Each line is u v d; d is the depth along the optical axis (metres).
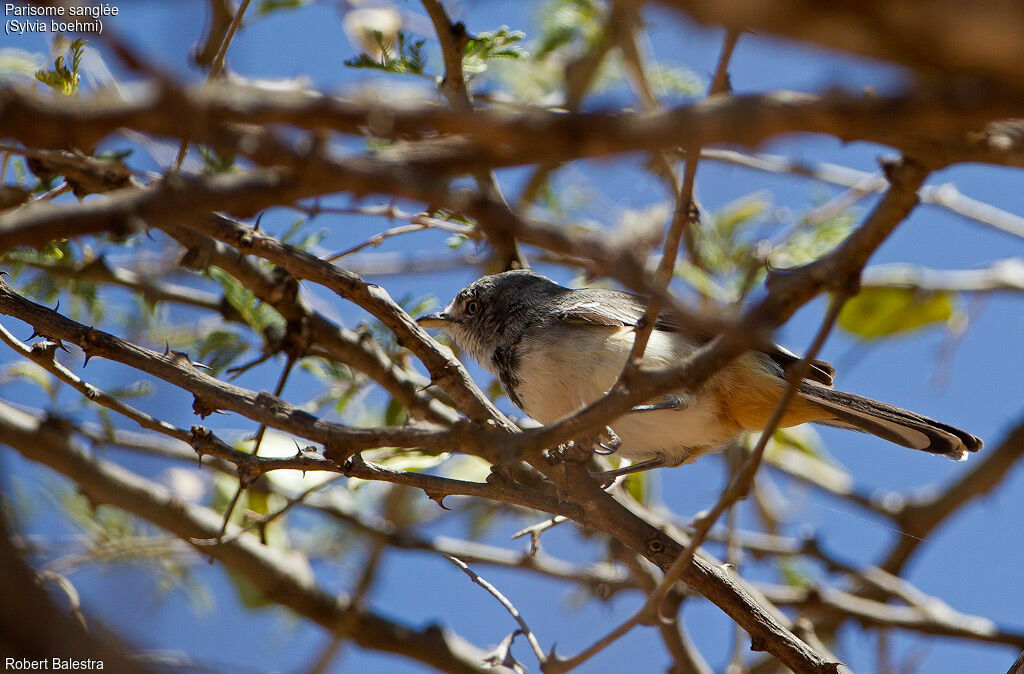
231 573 11.45
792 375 4.87
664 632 9.50
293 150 3.31
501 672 7.43
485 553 11.20
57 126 2.91
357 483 8.74
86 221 3.41
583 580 10.86
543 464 7.02
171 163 7.00
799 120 3.16
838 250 4.59
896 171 4.17
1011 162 3.91
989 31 2.31
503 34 8.15
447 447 5.50
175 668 4.42
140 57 2.96
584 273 10.39
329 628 10.23
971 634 11.20
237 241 6.68
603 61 11.93
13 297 6.77
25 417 9.52
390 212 7.88
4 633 3.94
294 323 8.16
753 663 12.24
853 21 2.35
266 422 6.27
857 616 11.36
